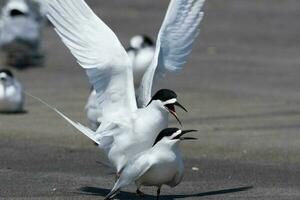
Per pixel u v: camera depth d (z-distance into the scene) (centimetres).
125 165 1062
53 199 1066
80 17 1107
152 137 1048
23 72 2539
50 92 2184
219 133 1622
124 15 3578
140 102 1114
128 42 3011
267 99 2086
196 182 1198
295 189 1148
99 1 3862
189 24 1138
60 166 1298
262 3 3838
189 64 2667
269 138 1570
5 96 1844
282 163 1350
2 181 1176
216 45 3017
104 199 1031
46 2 1112
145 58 2155
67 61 2731
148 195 1107
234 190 1139
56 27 1109
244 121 1773
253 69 2578
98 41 1095
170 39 1130
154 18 3519
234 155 1416
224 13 3612
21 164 1309
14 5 2667
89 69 1091
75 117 1803
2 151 1420
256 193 1119
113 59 1081
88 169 1277
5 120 1762
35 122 1741
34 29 2633
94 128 1543
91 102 1538
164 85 2302
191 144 1504
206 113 1873
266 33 3225
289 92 2202
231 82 2359
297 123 1752
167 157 1002
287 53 2880
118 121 1062
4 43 2611
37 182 1172
